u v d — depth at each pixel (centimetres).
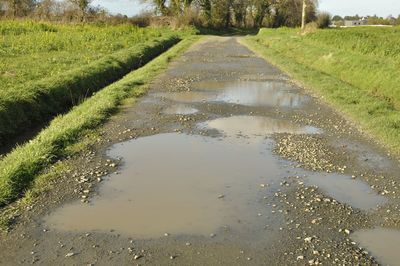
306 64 2212
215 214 589
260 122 1045
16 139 1005
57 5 4678
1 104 1045
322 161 786
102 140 899
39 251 500
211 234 538
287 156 811
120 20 4884
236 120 1060
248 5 7119
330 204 620
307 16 6569
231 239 526
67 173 725
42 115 1177
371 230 552
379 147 865
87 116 1032
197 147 858
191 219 575
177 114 1110
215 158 799
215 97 1323
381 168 756
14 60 1817
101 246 511
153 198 637
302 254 495
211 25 6150
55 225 560
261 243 518
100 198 638
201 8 6062
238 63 2167
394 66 1602
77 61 1889
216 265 474
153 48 2723
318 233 541
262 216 583
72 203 621
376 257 493
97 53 2211
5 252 497
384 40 2378
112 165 760
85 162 775
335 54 2088
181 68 1958
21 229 549
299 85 1547
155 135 936
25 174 695
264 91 1428
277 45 3105
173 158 798
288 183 691
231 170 742
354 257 490
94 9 4816
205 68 1967
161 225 560
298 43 2873
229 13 6788
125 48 2530
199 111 1142
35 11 4722
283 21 7150
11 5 4794
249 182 693
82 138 905
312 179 707
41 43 2402
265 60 2312
